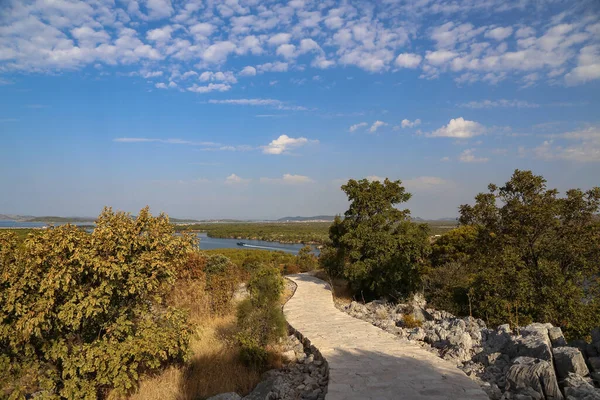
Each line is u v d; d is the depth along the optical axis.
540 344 7.26
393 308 14.43
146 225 8.07
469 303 12.95
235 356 9.57
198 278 14.95
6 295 6.45
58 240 6.91
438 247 22.73
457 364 8.19
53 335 7.21
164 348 7.79
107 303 7.12
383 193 18.23
